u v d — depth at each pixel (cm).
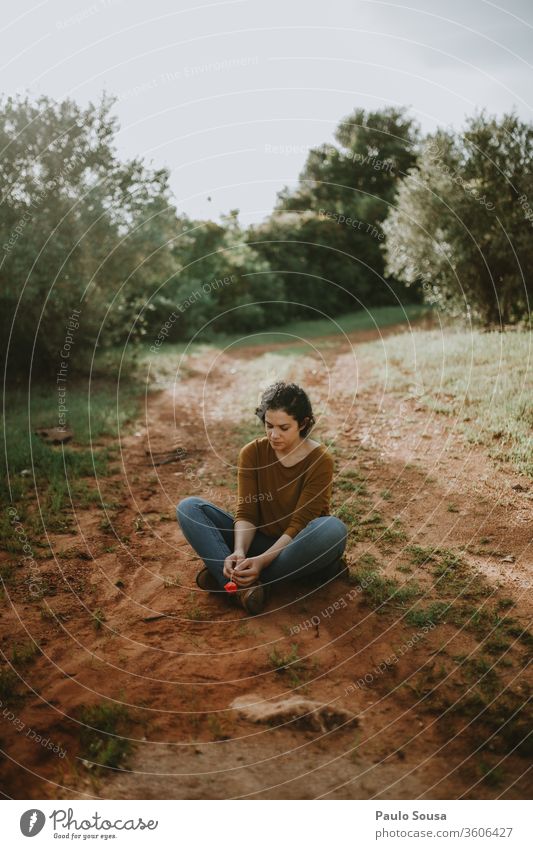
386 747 227
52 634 298
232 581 308
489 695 249
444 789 210
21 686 261
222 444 618
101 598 331
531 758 221
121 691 258
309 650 282
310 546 305
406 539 382
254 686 260
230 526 339
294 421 308
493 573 337
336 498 450
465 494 435
